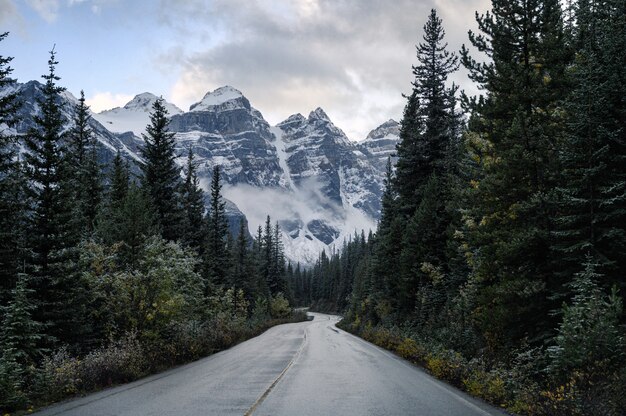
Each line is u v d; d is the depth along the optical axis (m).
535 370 11.54
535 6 17.25
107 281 22.17
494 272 16.83
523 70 17.09
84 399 11.35
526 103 16.88
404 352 23.00
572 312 10.52
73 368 13.36
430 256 34.00
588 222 13.25
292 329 61.97
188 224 43.62
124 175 40.53
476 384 11.74
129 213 28.61
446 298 31.48
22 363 14.66
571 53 16.58
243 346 31.91
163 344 21.28
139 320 21.84
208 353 25.20
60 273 20.44
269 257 108.50
